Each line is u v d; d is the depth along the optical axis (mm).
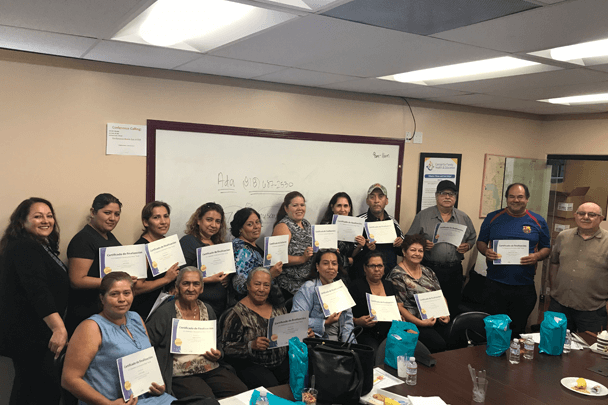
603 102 4258
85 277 2740
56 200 3086
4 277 2502
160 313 2469
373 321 3033
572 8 1790
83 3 1887
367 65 3033
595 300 3764
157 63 3150
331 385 1951
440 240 4145
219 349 2715
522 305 4023
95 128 3178
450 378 2271
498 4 1775
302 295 3025
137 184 3367
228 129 3674
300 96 4012
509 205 4090
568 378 2297
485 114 5188
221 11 2129
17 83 2902
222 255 3117
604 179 5066
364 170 4438
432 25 2092
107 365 2098
